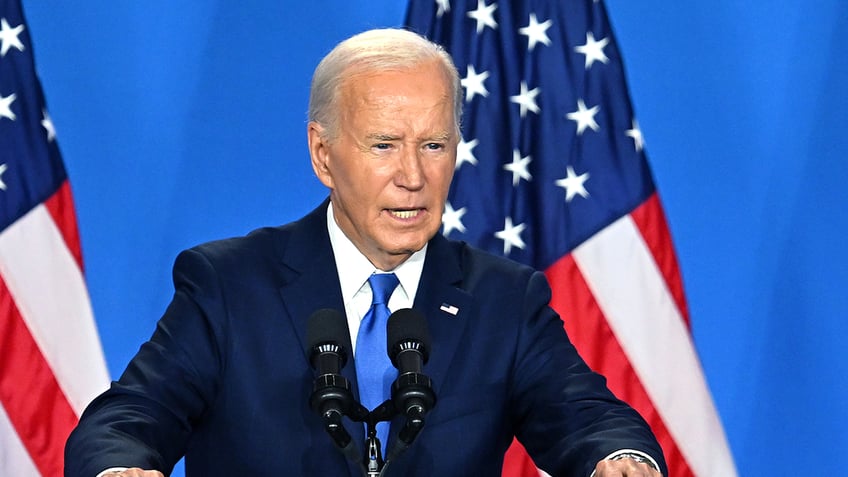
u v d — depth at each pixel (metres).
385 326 8.11
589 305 13.75
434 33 14.09
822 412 14.48
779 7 14.69
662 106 14.65
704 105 14.65
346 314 8.30
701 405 13.81
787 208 14.56
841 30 14.63
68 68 14.29
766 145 14.61
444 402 7.97
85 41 14.33
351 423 7.79
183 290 8.30
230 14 14.47
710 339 14.53
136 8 14.40
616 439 7.42
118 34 14.37
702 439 13.79
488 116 13.91
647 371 13.75
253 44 14.47
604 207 13.83
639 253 13.80
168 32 14.43
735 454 14.50
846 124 14.57
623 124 13.95
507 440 8.36
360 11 14.56
